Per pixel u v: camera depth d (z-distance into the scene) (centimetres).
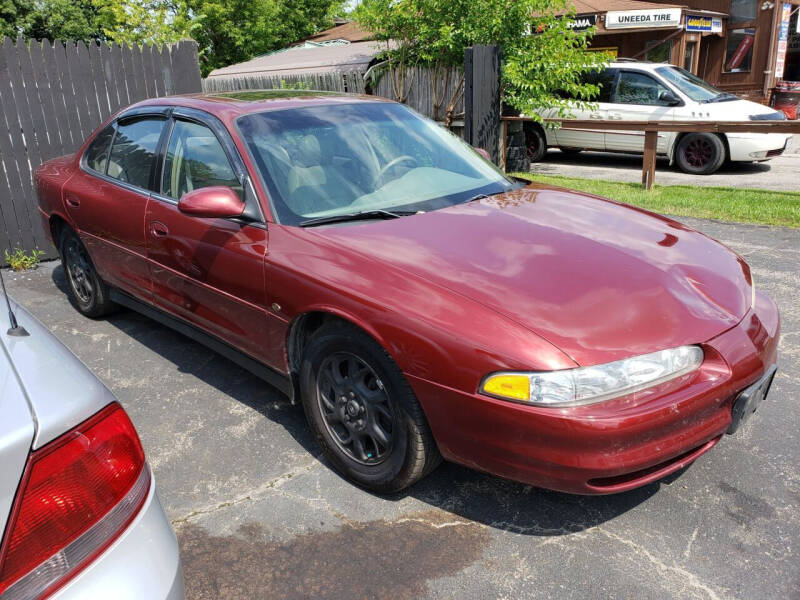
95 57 636
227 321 326
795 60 1948
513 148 1086
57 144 630
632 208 347
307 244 282
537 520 256
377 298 247
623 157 1275
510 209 318
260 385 373
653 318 231
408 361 236
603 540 244
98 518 132
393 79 1238
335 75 1345
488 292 238
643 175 864
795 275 510
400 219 300
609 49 1572
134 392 368
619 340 220
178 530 254
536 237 280
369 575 229
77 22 3145
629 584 222
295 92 398
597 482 219
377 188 329
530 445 216
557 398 210
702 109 1021
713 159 1019
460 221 298
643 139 1088
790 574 224
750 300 271
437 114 1189
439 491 275
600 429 208
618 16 1539
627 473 217
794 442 300
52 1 3095
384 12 1129
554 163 1220
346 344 260
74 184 439
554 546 241
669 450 221
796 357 379
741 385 237
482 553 239
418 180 345
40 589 121
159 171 372
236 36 2392
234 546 245
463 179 359
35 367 142
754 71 1759
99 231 413
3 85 593
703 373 231
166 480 287
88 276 461
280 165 320
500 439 221
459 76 1132
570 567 231
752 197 788
